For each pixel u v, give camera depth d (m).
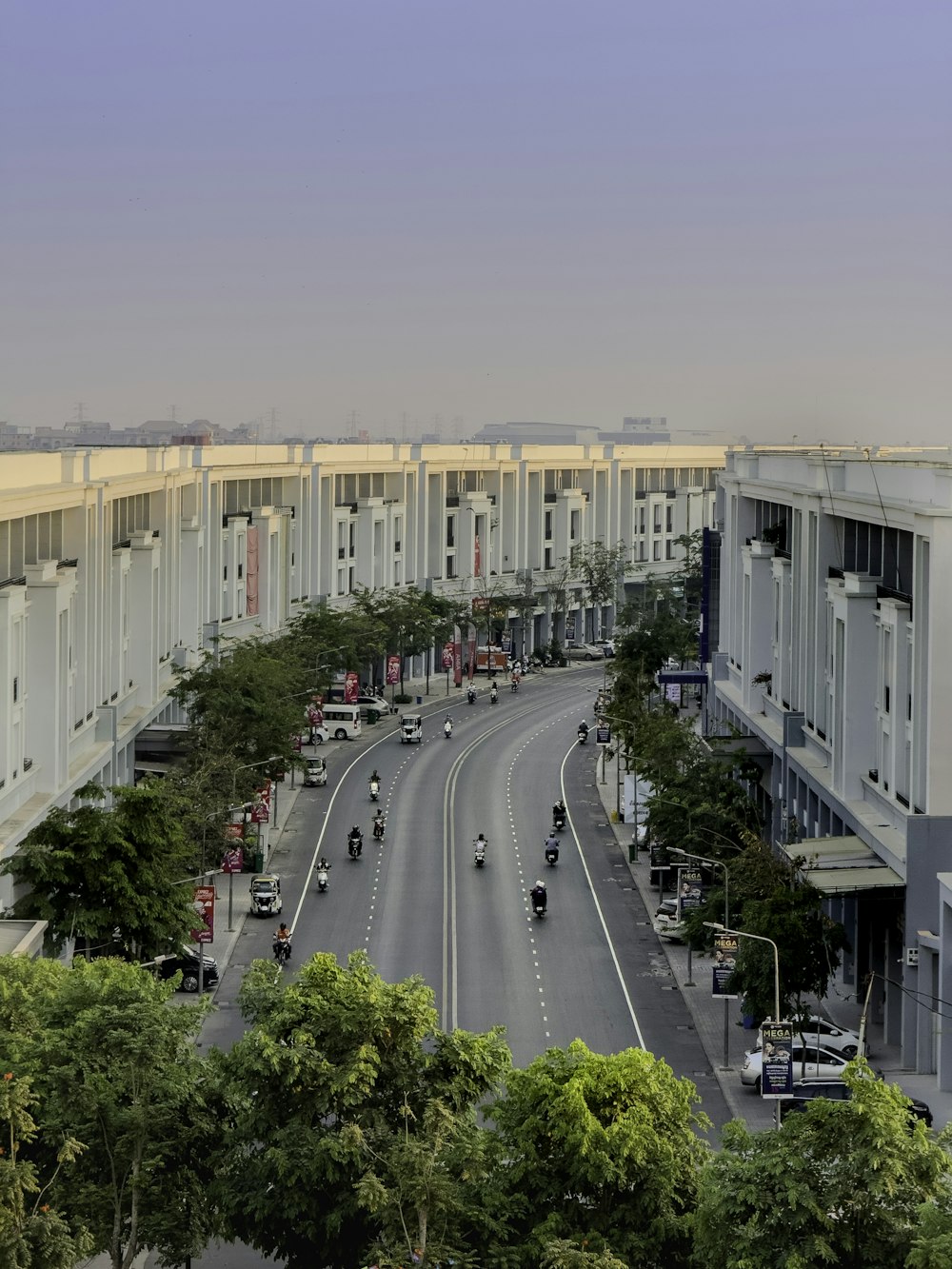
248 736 117.88
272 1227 50.16
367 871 112.25
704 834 99.81
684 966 91.62
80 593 107.12
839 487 99.19
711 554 144.75
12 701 89.38
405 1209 47.53
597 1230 48.19
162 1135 50.69
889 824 83.25
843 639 90.62
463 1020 81.50
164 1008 52.03
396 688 195.12
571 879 110.94
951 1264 40.62
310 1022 50.22
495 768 148.25
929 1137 50.94
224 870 97.62
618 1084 49.09
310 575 181.88
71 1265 46.41
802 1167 44.06
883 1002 81.62
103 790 85.00
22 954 59.56
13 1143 45.97
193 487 145.62
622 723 123.50
